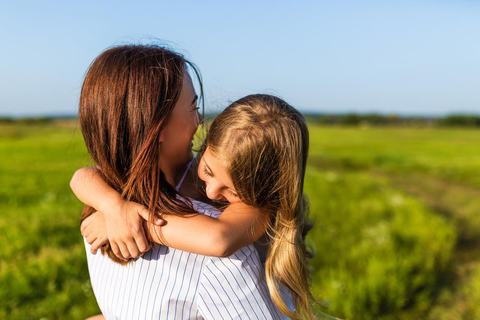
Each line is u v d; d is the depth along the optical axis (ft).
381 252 18.28
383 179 48.80
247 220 3.95
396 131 190.29
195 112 4.29
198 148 4.78
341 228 22.48
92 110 3.84
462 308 14.73
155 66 3.77
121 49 3.98
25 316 12.34
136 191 3.81
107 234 3.88
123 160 3.84
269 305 3.79
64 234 19.24
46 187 32.58
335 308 13.56
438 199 38.42
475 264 19.30
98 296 4.20
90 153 4.06
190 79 4.28
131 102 3.69
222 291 3.58
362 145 114.93
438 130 201.36
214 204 4.97
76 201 27.22
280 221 4.21
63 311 12.79
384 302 14.46
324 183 39.17
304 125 4.37
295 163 4.09
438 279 17.34
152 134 3.67
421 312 14.42
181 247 3.61
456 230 24.80
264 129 3.95
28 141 89.45
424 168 63.36
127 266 3.82
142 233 3.67
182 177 4.73
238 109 4.13
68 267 15.11
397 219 24.03
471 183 49.44
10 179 36.27
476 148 105.19
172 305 3.53
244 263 3.76
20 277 13.80
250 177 3.98
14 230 18.57
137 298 3.65
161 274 3.63
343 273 15.66
